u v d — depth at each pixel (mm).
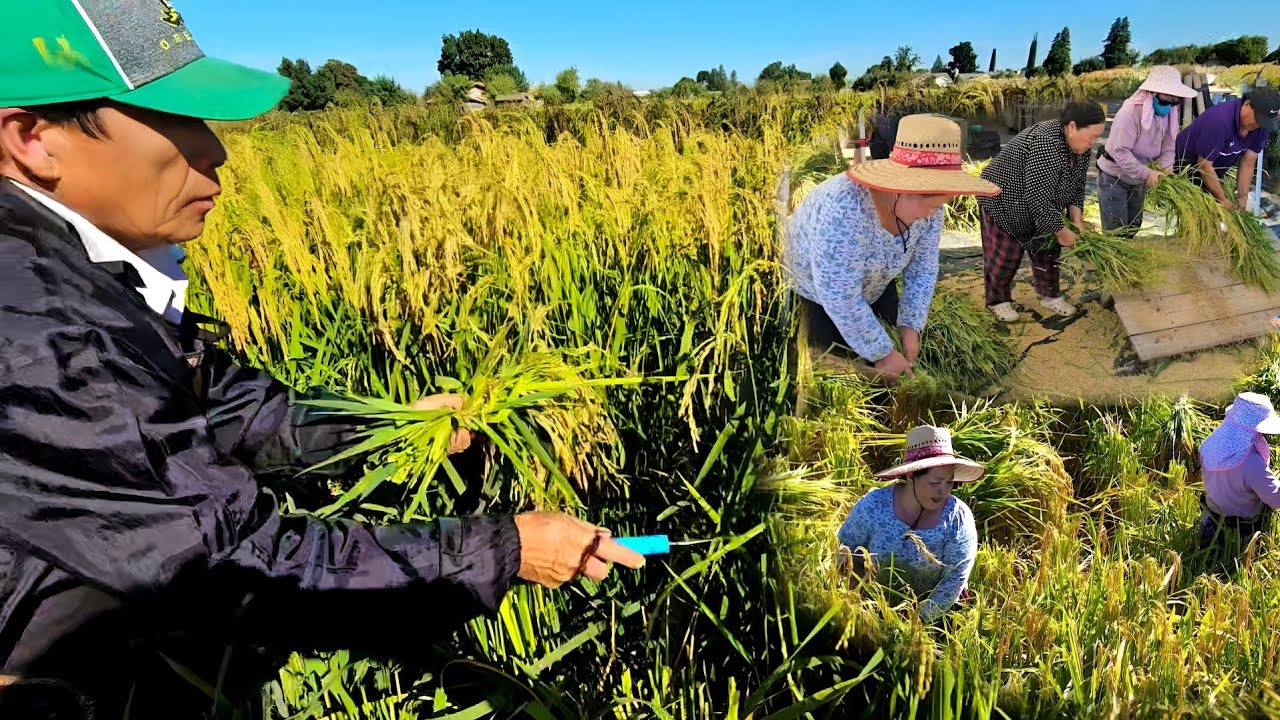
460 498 2180
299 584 1107
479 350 2633
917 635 1657
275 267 3436
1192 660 1794
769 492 2086
